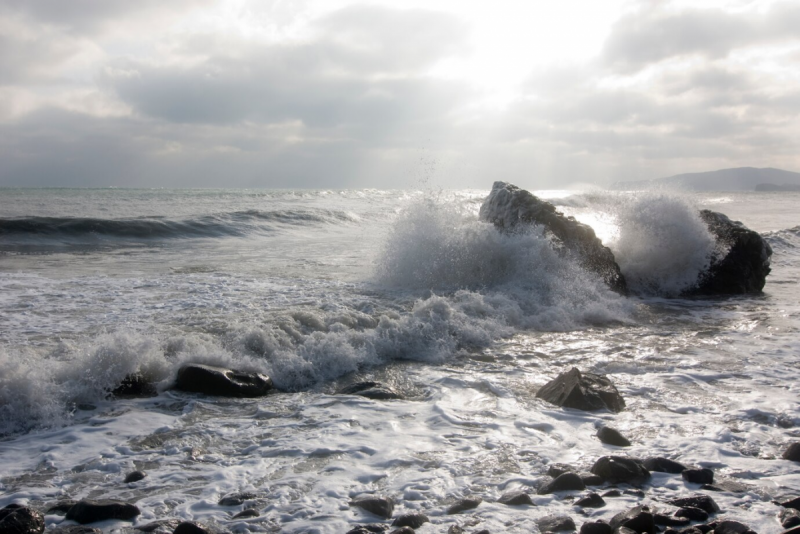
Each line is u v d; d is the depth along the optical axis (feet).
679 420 15.19
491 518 10.02
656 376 19.12
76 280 31.89
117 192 151.53
